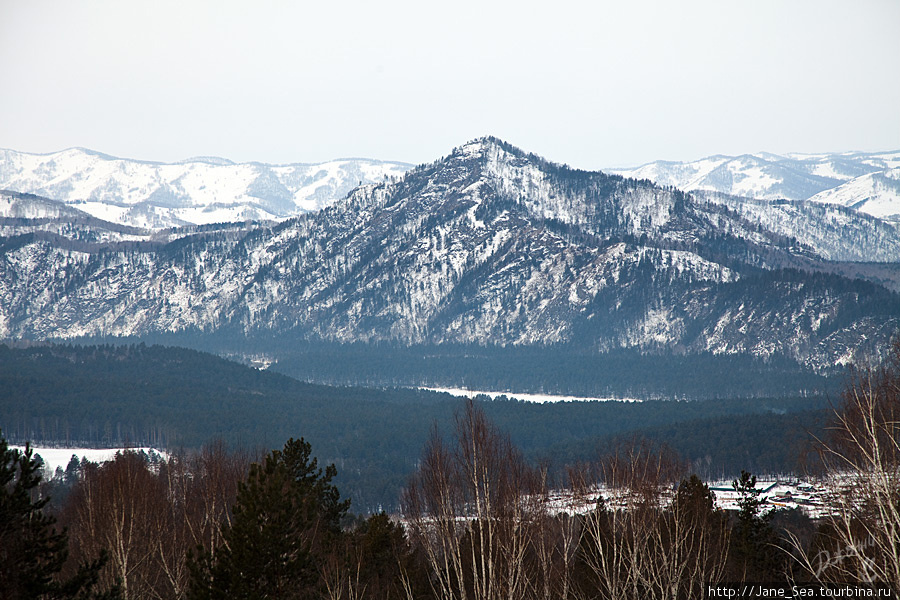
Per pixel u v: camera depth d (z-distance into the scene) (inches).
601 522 5880.9
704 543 5954.7
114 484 7017.7
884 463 3890.3
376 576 6456.7
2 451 4697.3
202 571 5246.1
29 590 4515.3
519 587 5049.2
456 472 5078.7
